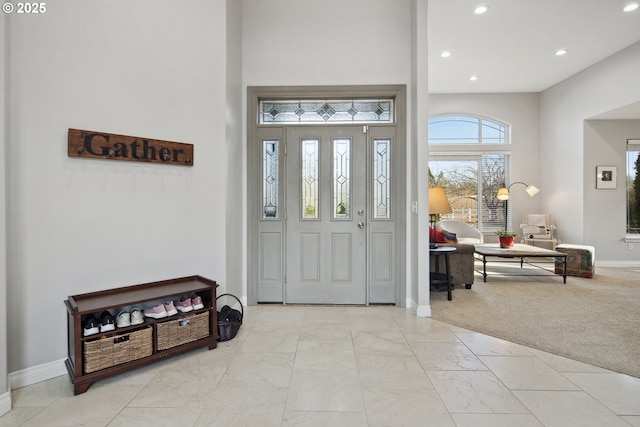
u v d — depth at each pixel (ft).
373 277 11.07
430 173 22.25
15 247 5.87
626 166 18.22
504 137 22.11
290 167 11.15
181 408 5.23
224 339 7.89
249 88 10.97
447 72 18.34
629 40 14.80
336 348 7.52
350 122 11.23
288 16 11.00
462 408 5.23
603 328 8.78
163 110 7.85
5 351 5.16
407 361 6.87
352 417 5.01
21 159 5.91
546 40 14.76
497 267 17.99
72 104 6.48
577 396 5.58
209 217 8.78
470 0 11.89
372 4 10.91
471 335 8.32
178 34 8.13
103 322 5.98
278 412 5.13
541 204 21.50
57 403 5.36
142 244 7.57
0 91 5.07
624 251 18.22
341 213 11.16
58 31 6.30
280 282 11.21
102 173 6.94
